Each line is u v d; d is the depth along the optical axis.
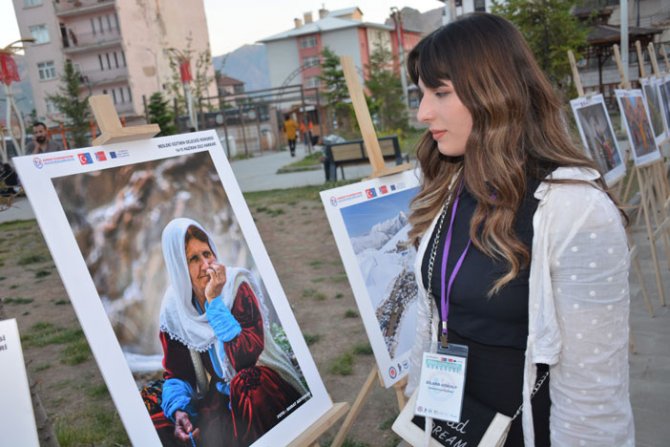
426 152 1.55
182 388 1.57
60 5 39.06
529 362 1.24
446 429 1.42
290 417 1.82
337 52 55.94
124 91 40.31
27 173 1.42
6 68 4.57
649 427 2.79
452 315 1.41
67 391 3.71
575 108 4.11
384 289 2.41
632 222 6.29
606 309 1.13
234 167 19.44
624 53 13.45
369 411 3.15
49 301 5.84
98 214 1.54
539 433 1.35
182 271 1.69
